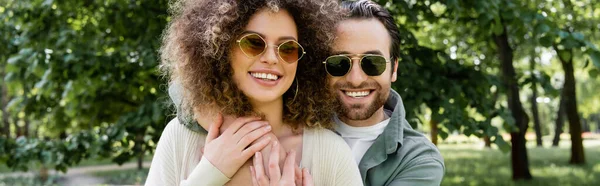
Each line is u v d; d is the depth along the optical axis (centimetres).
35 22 562
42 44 536
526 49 1245
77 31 569
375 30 208
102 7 579
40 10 562
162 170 177
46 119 756
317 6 176
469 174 1281
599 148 2348
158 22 547
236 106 168
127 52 542
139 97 610
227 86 164
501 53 855
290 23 165
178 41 173
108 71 538
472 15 544
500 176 1212
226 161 163
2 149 549
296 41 164
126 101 640
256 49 158
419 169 201
